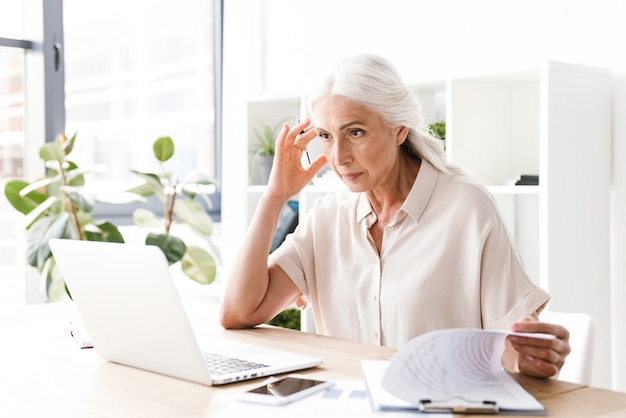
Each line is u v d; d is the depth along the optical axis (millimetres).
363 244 1838
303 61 4039
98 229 3432
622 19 2760
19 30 3779
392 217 1807
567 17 2916
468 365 1140
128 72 4145
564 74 2631
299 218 3613
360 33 3715
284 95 3580
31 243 3199
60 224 3193
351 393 1188
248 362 1385
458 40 3283
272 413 1100
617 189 2797
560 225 2633
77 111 3951
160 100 4277
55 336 1717
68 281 1467
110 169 4078
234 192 4195
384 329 1782
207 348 1516
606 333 2793
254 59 4258
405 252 1771
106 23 4047
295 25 4078
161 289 1264
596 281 2754
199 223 3623
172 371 1325
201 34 4438
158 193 3539
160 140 3504
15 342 1658
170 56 4316
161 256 1245
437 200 1771
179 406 1155
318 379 1281
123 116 4125
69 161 3387
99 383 1308
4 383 1315
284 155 1843
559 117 2619
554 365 1262
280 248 1940
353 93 1601
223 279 4238
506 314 1643
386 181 1778
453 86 2857
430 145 1821
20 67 3801
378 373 1244
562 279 2635
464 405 1075
